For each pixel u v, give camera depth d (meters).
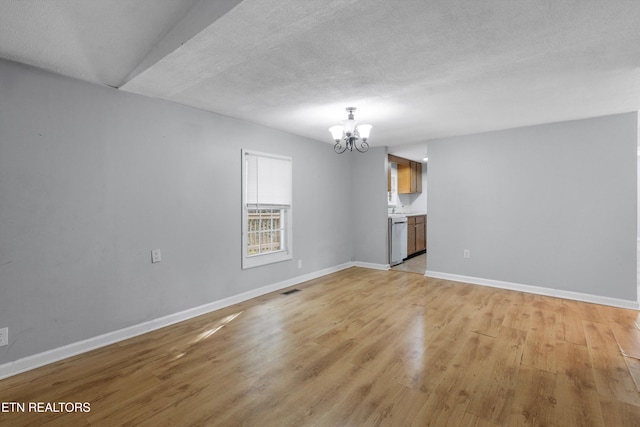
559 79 2.52
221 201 3.51
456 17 1.67
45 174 2.30
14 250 2.17
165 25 1.91
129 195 2.76
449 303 3.61
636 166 3.43
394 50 2.04
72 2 1.62
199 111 3.29
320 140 4.92
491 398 1.86
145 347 2.55
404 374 2.13
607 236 3.58
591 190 3.66
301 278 4.60
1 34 1.86
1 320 2.12
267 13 1.56
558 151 3.84
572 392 1.91
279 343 2.61
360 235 5.68
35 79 2.26
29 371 2.20
